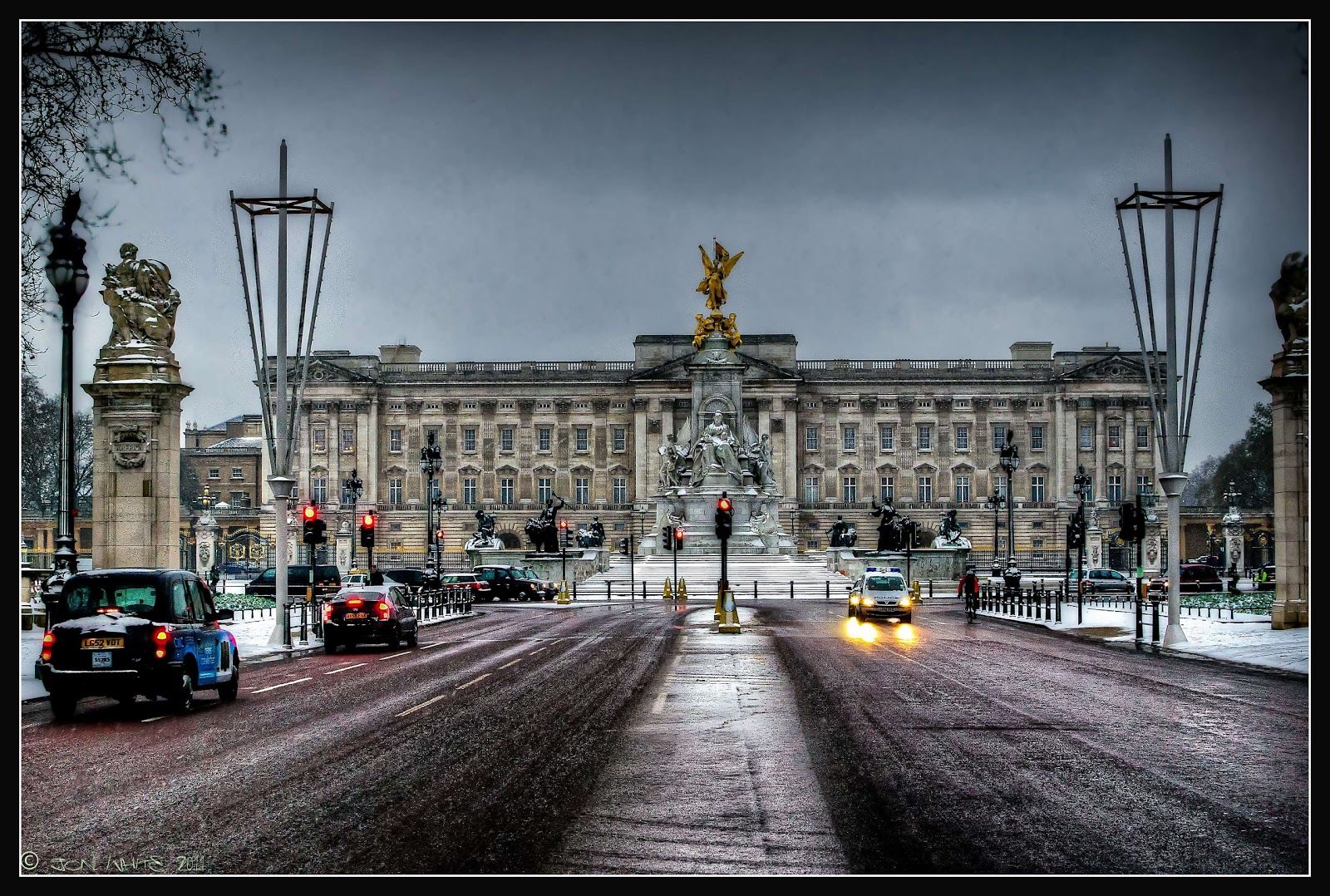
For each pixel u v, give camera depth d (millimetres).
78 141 32812
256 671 37719
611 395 189375
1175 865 13797
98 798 17328
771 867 13750
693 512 128125
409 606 49094
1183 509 180875
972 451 186750
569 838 15086
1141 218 45875
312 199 49281
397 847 14617
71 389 36156
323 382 187125
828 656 41375
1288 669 36062
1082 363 185875
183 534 169000
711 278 135000
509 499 189000
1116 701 28406
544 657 41688
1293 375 48000
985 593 84500
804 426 188125
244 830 15469
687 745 21953
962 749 21453
